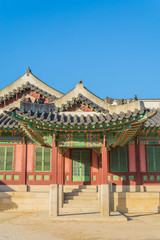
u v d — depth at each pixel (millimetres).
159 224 14828
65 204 19594
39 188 23031
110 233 12414
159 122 22281
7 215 18328
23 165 23406
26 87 26453
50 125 16016
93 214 17172
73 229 13258
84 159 23906
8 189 22875
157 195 20359
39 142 19859
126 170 23359
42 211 20250
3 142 23734
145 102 28703
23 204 20719
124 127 16547
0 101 26656
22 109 15156
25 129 17281
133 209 20031
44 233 12367
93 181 23422
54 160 16953
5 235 11938
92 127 16234
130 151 23703
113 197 20156
